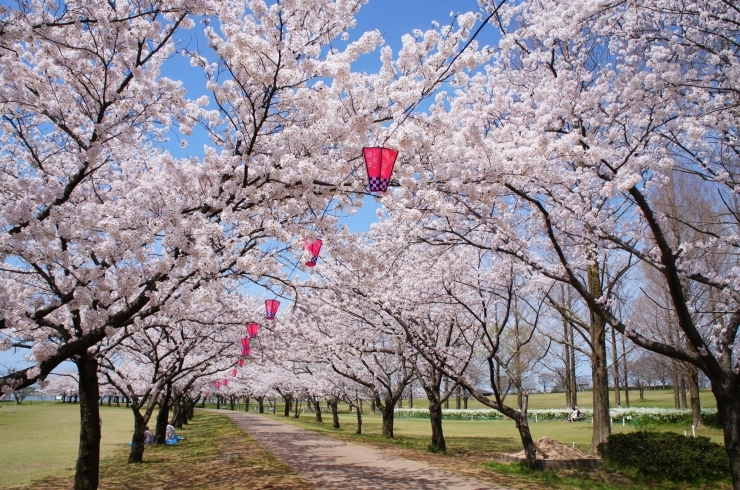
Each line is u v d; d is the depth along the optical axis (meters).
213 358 14.88
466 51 5.11
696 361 6.81
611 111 7.29
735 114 6.88
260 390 34.78
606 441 11.28
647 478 9.79
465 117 6.62
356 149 5.61
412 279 11.96
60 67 5.51
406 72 5.29
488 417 38.19
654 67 7.05
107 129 5.49
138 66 5.38
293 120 6.21
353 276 11.20
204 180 6.39
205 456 13.71
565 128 8.02
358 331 15.65
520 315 17.52
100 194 6.78
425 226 8.61
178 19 5.30
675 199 11.37
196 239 5.29
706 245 7.36
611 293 10.78
